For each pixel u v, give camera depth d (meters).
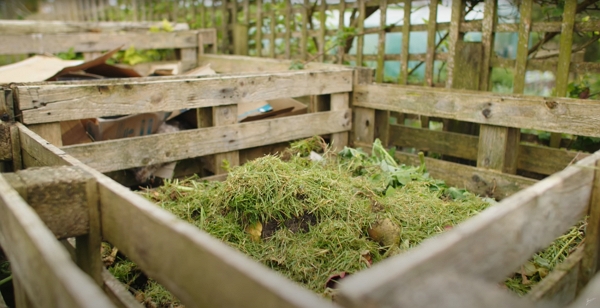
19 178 1.54
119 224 1.47
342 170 3.39
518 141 3.36
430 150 4.03
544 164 3.44
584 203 1.64
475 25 4.13
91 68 4.23
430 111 3.64
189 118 4.01
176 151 3.27
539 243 1.38
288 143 4.00
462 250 1.02
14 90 2.69
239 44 6.61
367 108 4.07
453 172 3.59
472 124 4.18
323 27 5.38
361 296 0.81
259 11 6.25
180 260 1.16
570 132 3.00
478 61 4.07
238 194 2.63
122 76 4.40
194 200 2.84
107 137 3.42
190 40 6.13
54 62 4.09
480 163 3.46
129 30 6.39
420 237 2.59
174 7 8.08
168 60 6.41
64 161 1.92
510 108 3.22
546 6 4.13
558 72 3.72
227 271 0.99
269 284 0.89
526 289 2.21
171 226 1.18
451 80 4.33
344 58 5.26
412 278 0.89
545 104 3.07
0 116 2.67
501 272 1.19
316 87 3.85
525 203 1.26
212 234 2.53
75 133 3.29
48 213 1.54
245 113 3.85
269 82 3.59
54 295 0.99
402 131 4.18
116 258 2.47
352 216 2.60
